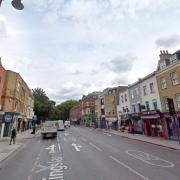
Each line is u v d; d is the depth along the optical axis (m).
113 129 50.94
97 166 10.10
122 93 43.75
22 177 8.43
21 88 38.00
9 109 30.72
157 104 28.02
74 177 8.20
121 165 10.26
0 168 10.14
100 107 64.69
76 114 102.56
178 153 14.31
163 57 27.97
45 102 62.09
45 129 29.30
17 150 16.67
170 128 24.95
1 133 28.33
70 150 16.05
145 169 9.34
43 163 11.19
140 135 31.17
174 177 7.95
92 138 27.50
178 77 23.47
